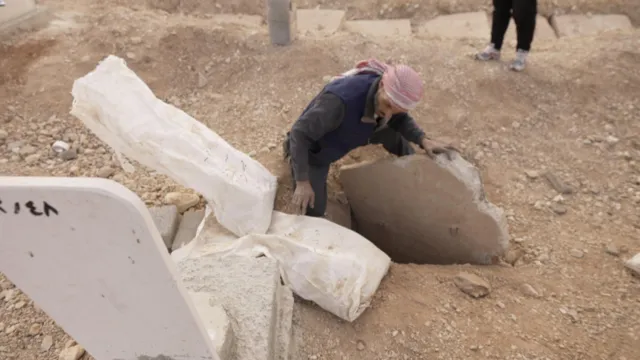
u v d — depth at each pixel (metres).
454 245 3.42
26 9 4.93
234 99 4.45
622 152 4.00
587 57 4.79
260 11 6.42
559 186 3.73
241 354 2.32
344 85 2.78
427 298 2.85
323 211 3.42
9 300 2.84
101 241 1.55
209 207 3.19
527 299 2.90
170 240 3.17
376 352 2.59
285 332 2.55
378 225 3.71
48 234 1.52
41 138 3.97
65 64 4.53
